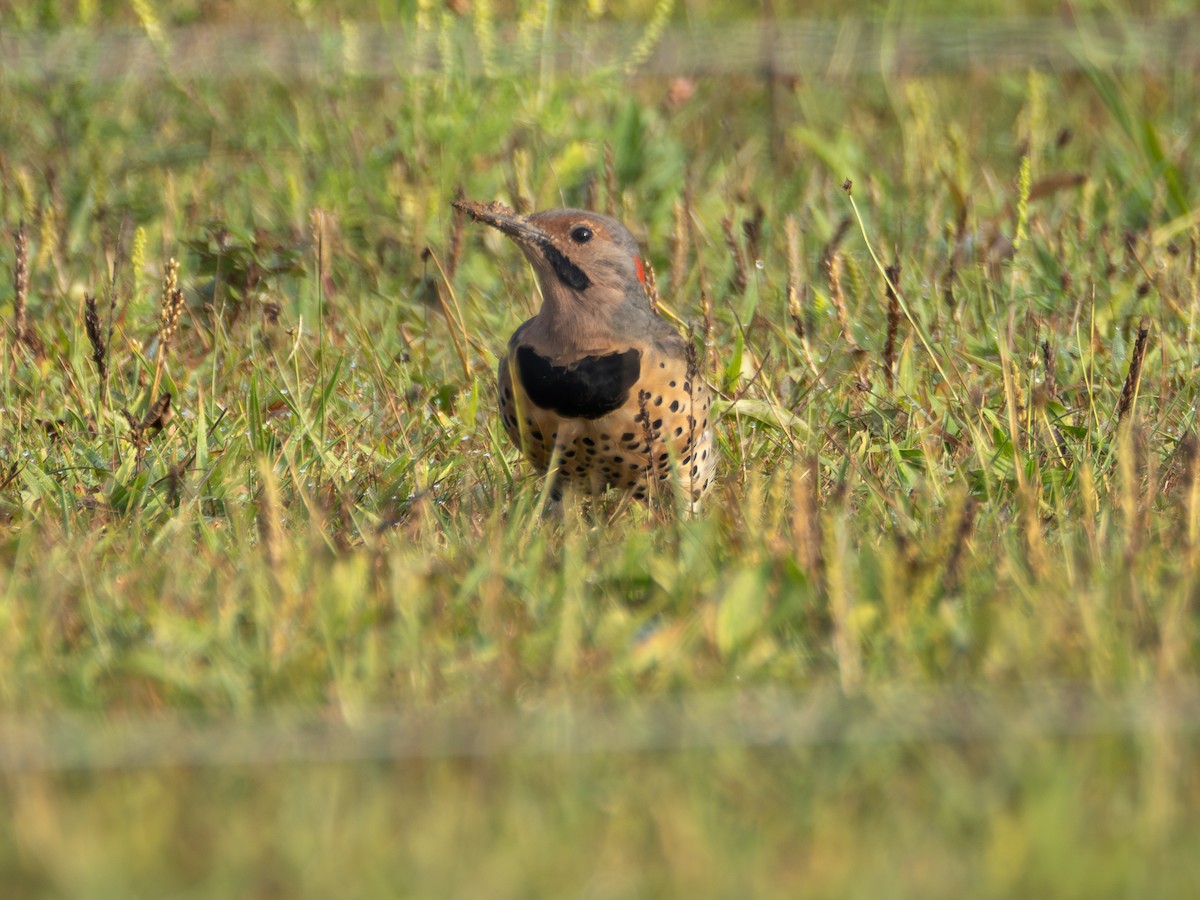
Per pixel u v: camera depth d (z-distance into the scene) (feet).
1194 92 99.19
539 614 44.19
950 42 103.40
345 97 83.35
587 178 80.33
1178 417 60.54
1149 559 45.83
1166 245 75.82
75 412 59.62
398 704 39.01
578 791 35.14
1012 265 70.23
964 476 53.78
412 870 32.65
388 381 63.46
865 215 80.23
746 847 33.86
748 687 40.19
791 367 65.31
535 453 54.49
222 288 70.23
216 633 41.47
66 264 73.26
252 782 35.45
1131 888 32.48
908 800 35.65
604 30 101.14
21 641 40.73
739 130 96.27
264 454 54.90
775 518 48.80
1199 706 37.35
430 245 74.54
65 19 93.61
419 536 50.29
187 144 85.10
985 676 40.11
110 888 31.65
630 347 51.78
